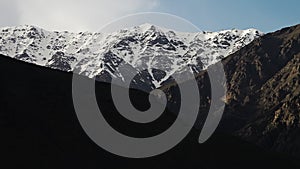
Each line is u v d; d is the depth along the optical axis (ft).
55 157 178.09
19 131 184.96
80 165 180.96
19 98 214.07
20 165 161.99
